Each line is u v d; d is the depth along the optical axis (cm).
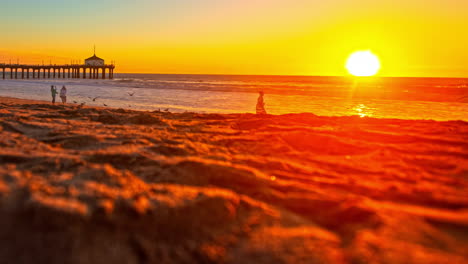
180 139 564
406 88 3969
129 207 244
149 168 383
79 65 9706
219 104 2203
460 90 3419
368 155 498
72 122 716
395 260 208
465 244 230
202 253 229
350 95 2948
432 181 373
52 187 275
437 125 778
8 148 439
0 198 237
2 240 209
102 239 219
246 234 256
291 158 481
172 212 253
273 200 319
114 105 2083
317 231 261
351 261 215
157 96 2870
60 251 205
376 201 316
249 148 534
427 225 258
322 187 359
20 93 3081
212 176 362
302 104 2211
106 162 404
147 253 219
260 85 5222
